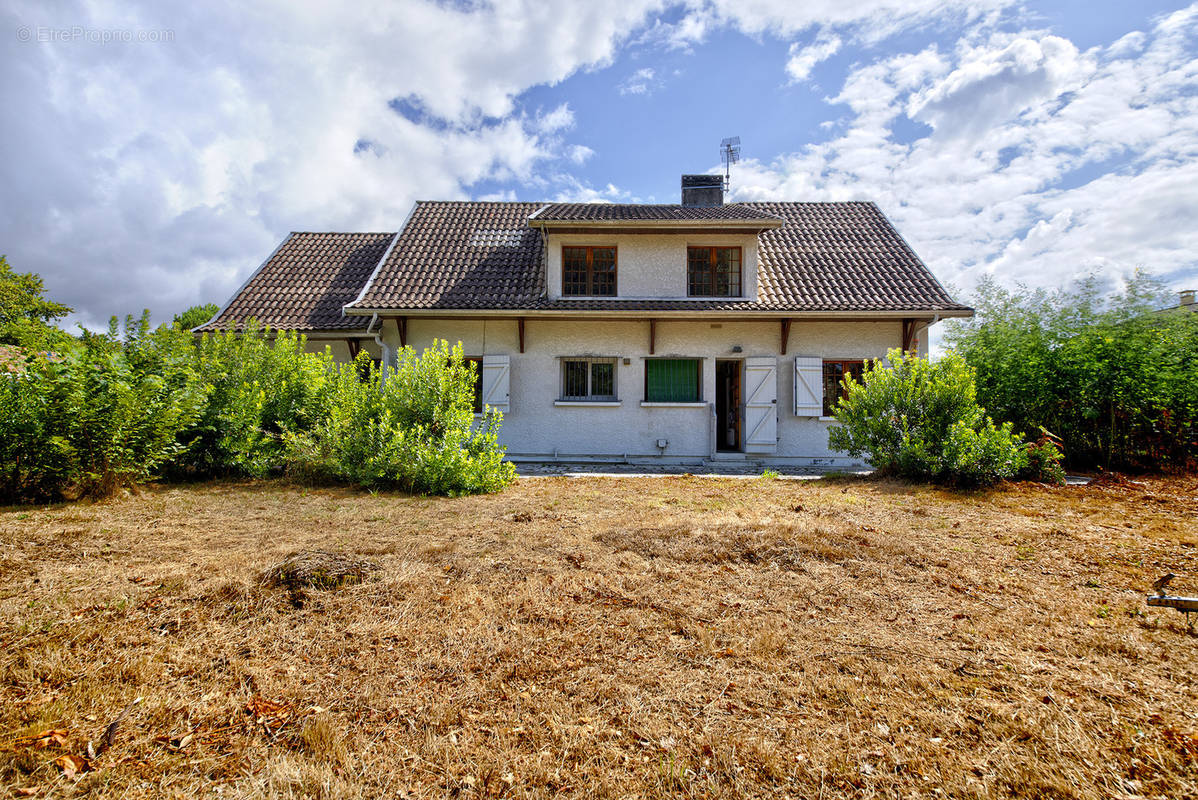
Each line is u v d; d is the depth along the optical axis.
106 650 2.95
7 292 27.61
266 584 3.75
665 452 12.30
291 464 8.62
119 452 6.91
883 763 2.19
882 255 13.53
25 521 5.50
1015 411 10.40
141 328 7.75
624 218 11.88
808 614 3.54
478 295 12.06
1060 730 2.37
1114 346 9.53
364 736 2.35
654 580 4.09
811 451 12.27
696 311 11.38
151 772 2.12
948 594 3.90
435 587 3.89
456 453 7.89
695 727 2.43
